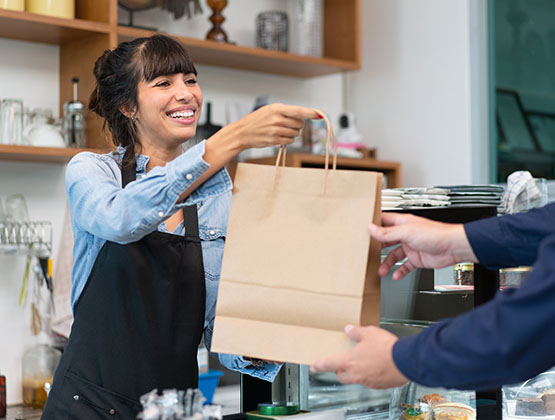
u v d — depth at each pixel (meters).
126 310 1.58
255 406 1.78
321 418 1.55
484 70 3.56
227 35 3.61
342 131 3.66
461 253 1.25
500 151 3.51
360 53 3.67
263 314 1.21
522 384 1.74
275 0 3.80
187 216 1.67
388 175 3.68
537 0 3.41
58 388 1.58
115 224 1.36
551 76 3.35
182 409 1.10
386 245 1.29
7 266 2.97
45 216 3.05
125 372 1.56
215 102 3.56
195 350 1.63
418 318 1.66
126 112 1.72
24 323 3.00
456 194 1.77
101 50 2.89
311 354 1.17
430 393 1.61
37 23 2.73
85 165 1.55
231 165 3.33
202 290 1.64
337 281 1.17
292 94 3.84
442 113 3.69
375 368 1.06
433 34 3.73
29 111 2.94
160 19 3.41
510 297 0.95
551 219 1.21
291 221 1.21
